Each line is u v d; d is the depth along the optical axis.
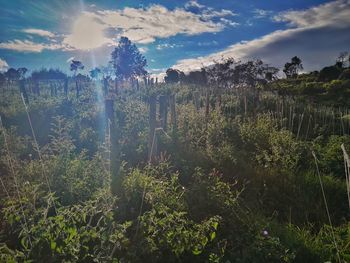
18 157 8.11
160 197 5.35
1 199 5.42
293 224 5.60
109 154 6.89
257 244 4.14
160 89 26.48
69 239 3.54
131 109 12.55
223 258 4.05
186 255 4.10
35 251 3.57
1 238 4.48
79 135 10.44
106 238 3.74
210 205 5.58
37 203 5.04
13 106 15.05
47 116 13.56
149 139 8.42
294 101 22.64
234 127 11.96
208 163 8.31
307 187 7.35
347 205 6.80
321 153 9.28
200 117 12.41
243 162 8.59
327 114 17.36
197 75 35.69
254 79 31.09
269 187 7.35
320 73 47.47
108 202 4.73
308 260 4.46
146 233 4.24
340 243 4.55
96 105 15.62
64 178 5.90
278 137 9.80
